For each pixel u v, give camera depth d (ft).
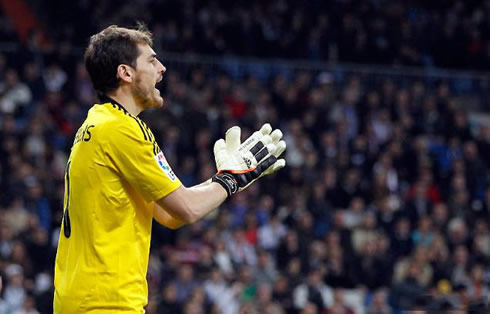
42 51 152.66
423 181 146.10
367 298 120.26
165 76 151.02
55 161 131.34
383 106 165.27
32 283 107.55
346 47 177.99
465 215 139.74
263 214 129.49
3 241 111.45
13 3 181.57
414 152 153.28
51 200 122.62
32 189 121.19
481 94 183.42
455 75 181.57
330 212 131.85
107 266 34.91
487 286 121.39
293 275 115.65
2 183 122.62
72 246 35.68
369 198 139.23
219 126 147.02
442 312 103.55
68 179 36.01
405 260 125.18
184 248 120.16
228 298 110.73
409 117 164.04
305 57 176.55
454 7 201.98
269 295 109.60
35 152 131.23
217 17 177.17
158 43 165.89
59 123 139.74
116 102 36.17
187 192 35.76
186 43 167.84
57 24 173.58
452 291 113.29
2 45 154.92
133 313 35.12
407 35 187.01
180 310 105.50
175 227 38.91
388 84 168.55
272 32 180.96
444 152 161.07
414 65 180.96
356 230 128.67
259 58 173.88
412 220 135.95
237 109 154.51
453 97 176.35
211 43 169.89
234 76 168.04
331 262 121.49
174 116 142.10
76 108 142.72
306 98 161.48
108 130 35.06
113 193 35.12
